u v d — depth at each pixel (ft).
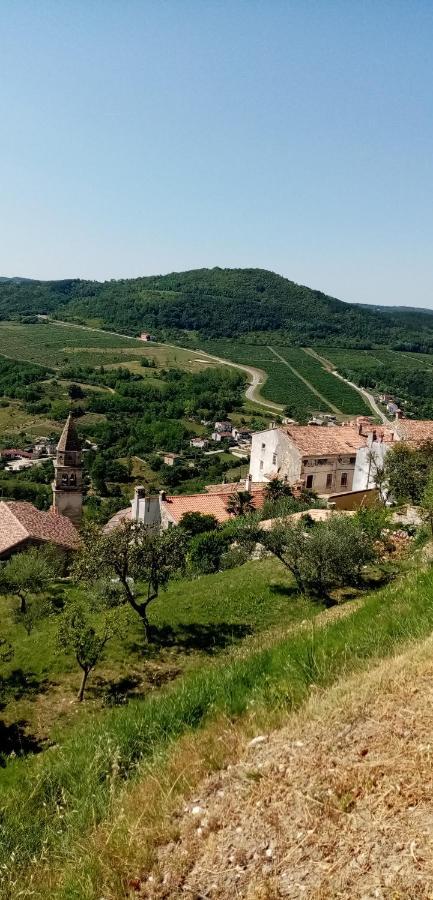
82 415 494.59
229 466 377.30
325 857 13.10
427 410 476.54
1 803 21.75
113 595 84.02
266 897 12.51
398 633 26.30
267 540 88.02
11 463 389.60
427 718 16.78
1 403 515.09
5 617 100.32
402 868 11.95
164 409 513.86
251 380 612.29
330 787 15.25
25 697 68.03
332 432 196.24
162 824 16.53
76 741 25.71
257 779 16.89
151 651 76.48
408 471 117.19
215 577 102.32
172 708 24.49
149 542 80.94
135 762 22.00
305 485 178.50
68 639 67.46
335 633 28.53
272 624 79.10
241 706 23.08
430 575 34.35
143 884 14.61
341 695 19.97
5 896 16.12
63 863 16.93
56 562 128.77
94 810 18.83
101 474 353.72
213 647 75.36
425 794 13.87
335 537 82.89
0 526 142.72
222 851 14.56
